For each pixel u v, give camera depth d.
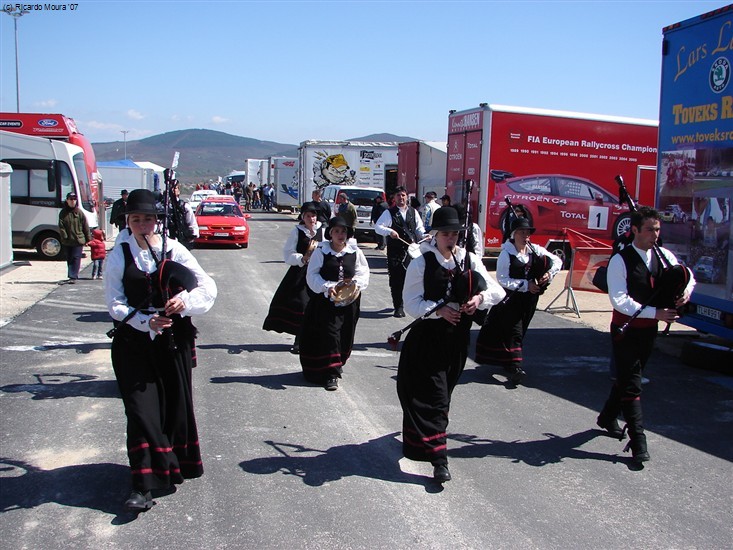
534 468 4.98
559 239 16.55
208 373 7.21
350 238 6.91
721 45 7.68
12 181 16.89
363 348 8.52
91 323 9.57
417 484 4.65
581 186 16.55
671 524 4.19
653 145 16.92
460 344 4.74
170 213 7.18
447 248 4.66
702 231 8.05
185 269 4.16
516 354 7.05
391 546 3.83
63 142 17.31
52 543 3.76
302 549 3.77
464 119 16.69
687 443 5.59
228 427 5.62
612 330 5.23
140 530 3.92
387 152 31.02
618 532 4.07
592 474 4.91
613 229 16.91
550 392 6.91
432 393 4.62
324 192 25.53
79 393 6.41
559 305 12.12
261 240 23.80
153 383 4.18
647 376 7.59
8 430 5.43
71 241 13.21
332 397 6.49
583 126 16.36
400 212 10.33
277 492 4.45
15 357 7.66
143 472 4.06
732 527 4.17
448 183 17.64
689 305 8.29
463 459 5.11
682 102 8.32
